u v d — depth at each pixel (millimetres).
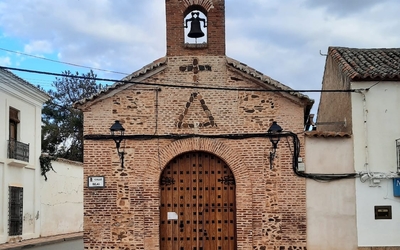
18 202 28844
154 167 17469
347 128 18266
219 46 17922
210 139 17562
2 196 27062
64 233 35406
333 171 17406
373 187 17391
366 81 17641
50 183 33406
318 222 17234
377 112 17578
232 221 17656
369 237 17188
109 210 17266
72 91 52875
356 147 17453
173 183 17781
